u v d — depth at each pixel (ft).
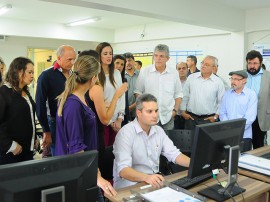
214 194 5.31
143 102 6.32
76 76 5.36
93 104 6.58
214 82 11.48
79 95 5.48
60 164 3.49
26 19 21.86
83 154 3.73
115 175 6.40
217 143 5.12
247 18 16.80
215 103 11.63
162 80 10.59
